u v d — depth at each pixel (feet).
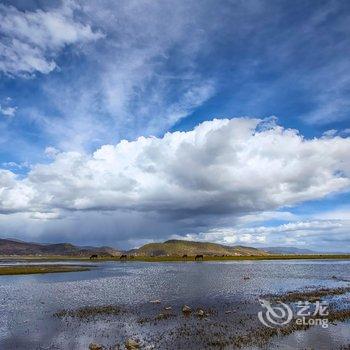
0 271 304.71
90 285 200.85
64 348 80.28
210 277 244.22
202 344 81.00
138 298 149.38
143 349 77.82
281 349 77.36
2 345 83.25
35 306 132.87
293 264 437.17
